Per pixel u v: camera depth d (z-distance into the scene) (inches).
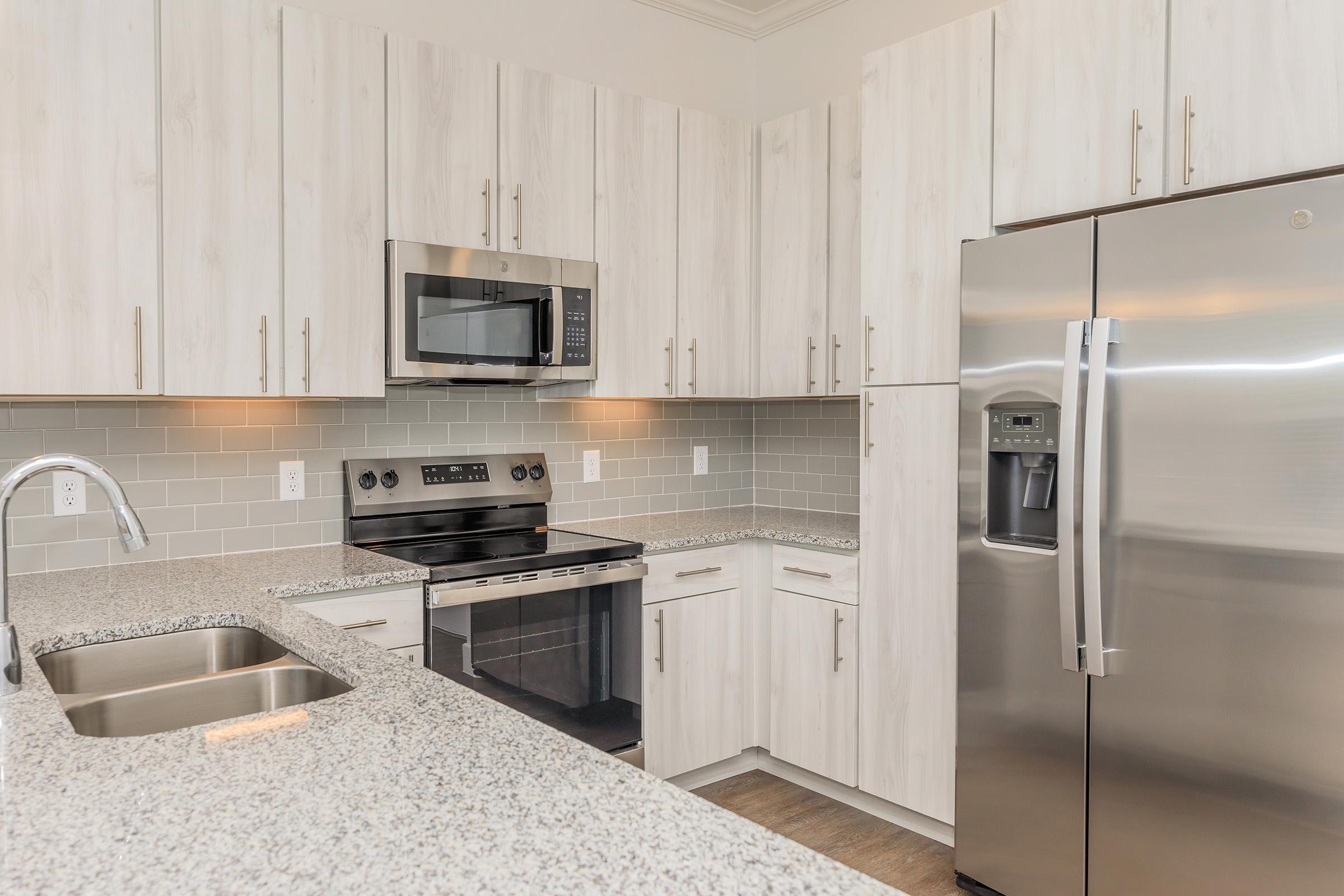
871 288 103.3
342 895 26.7
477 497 115.0
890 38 129.8
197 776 36.0
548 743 39.9
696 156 123.9
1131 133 79.6
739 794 115.7
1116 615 76.1
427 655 90.2
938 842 102.0
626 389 117.2
